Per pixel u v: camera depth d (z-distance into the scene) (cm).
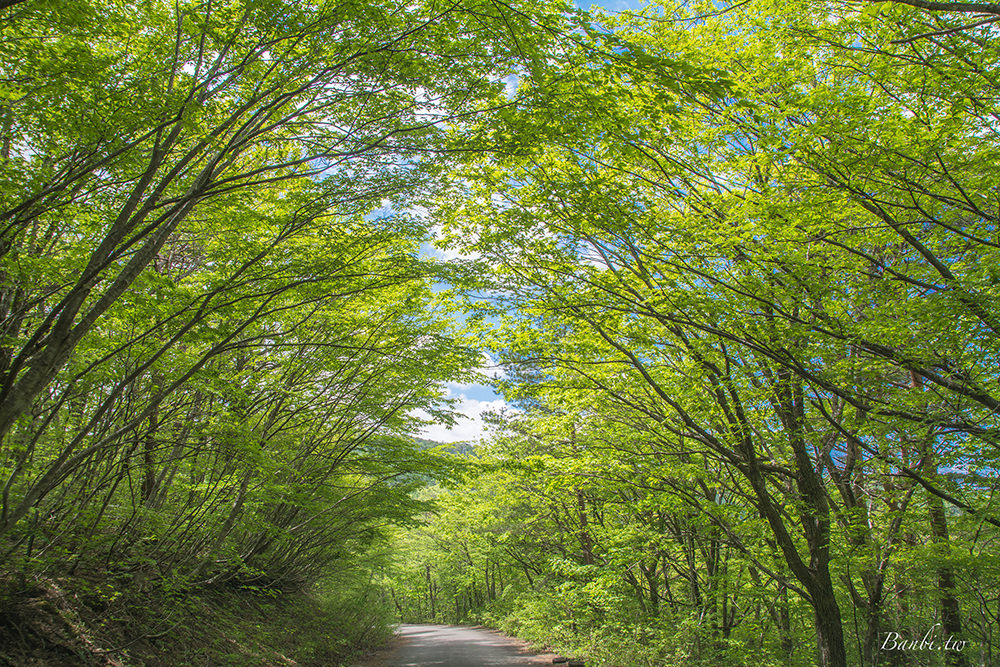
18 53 518
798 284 764
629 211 815
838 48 757
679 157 878
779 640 1291
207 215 799
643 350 1010
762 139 723
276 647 1166
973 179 680
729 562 1313
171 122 570
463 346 1153
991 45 633
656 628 1427
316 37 603
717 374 912
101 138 552
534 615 2170
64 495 748
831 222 737
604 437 1366
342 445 1409
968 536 1024
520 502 1991
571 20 548
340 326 1141
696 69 562
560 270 920
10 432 714
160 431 908
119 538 835
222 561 1132
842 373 764
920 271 800
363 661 1536
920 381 915
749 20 797
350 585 2419
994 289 619
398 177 718
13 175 545
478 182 890
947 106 684
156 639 836
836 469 1047
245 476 1061
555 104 612
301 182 845
